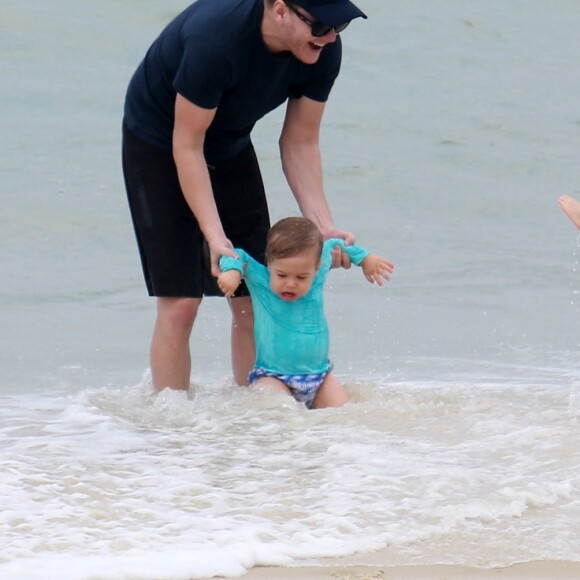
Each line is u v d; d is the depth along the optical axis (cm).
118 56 4675
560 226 3397
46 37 4741
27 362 2164
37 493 1366
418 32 5297
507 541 1227
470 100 4619
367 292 2692
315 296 1902
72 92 4309
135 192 1877
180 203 1853
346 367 2142
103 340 2330
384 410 1773
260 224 1984
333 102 4500
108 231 3167
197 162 1791
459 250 3125
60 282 2756
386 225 3372
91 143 3841
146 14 4997
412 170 3878
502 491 1360
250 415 1744
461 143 4162
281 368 1878
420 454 1533
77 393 1953
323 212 1966
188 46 1716
